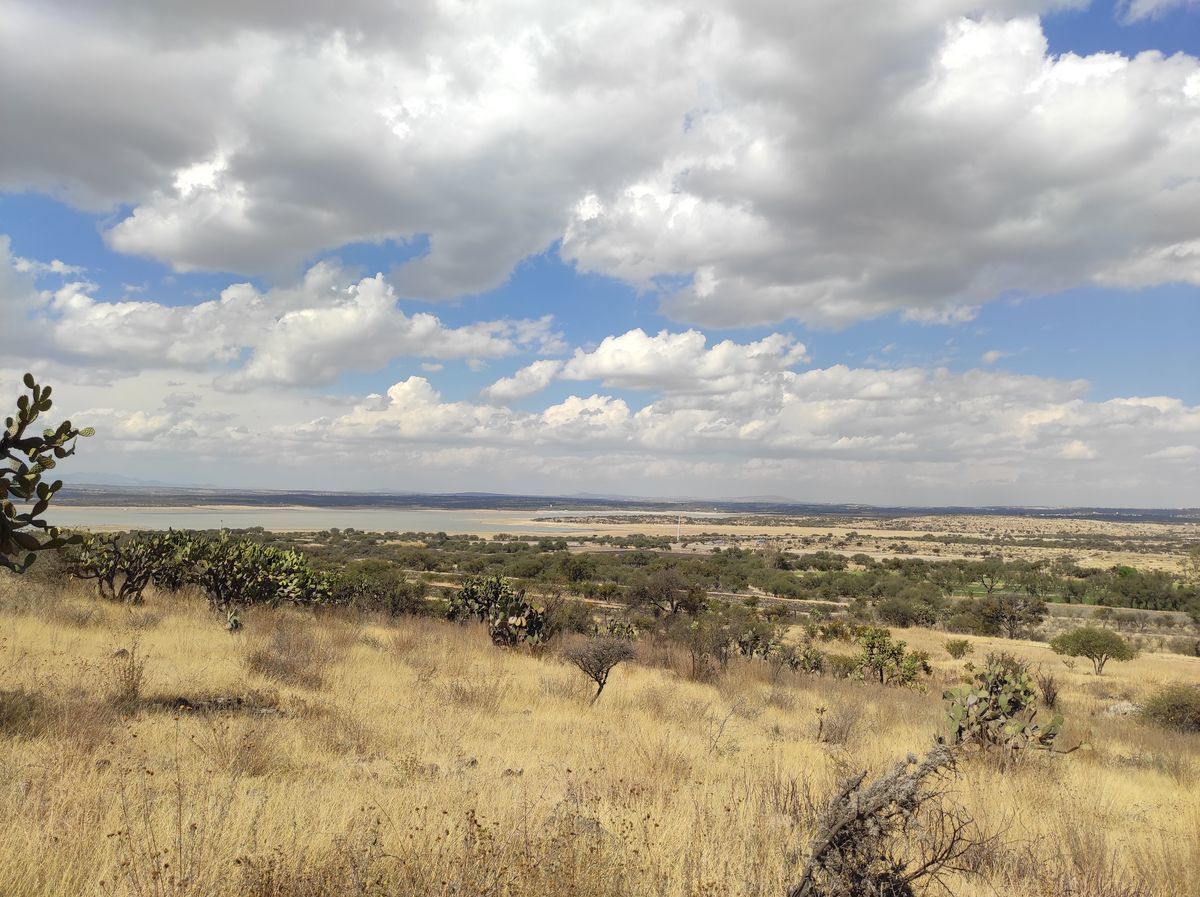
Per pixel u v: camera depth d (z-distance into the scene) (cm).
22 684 751
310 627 1584
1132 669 4219
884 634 2728
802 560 12744
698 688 1730
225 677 1007
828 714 1448
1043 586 9356
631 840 550
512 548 12481
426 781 687
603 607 4622
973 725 1156
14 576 1527
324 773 680
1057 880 549
